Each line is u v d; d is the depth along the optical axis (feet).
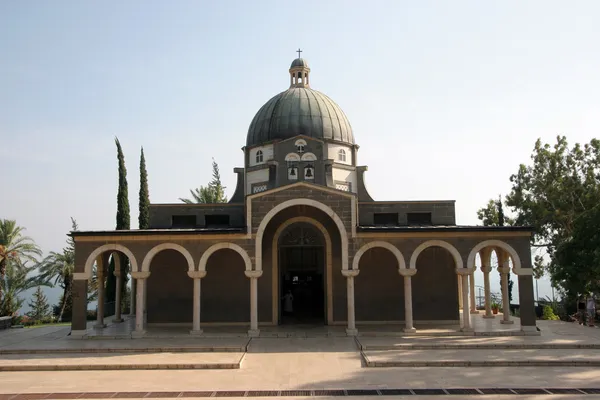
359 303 96.17
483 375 57.82
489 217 164.96
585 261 98.27
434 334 83.25
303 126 112.78
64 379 58.13
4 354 72.02
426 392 50.67
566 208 132.46
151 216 101.09
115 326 95.86
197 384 55.11
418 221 100.48
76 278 85.46
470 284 114.62
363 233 86.69
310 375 58.85
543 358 65.16
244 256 86.12
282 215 95.55
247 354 70.95
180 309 95.61
